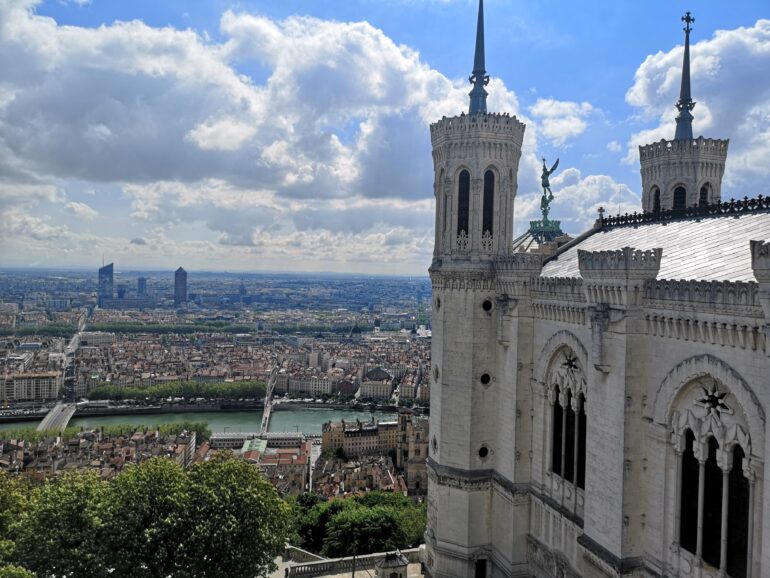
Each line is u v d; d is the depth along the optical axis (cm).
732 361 5041
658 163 11106
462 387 8769
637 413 6066
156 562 7656
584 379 6994
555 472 7794
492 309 8762
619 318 6103
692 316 5422
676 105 11338
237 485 8369
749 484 4931
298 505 16688
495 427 8806
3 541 7888
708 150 10738
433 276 9219
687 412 5572
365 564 10325
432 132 9244
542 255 8488
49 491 8106
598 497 6462
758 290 4641
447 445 8900
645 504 6075
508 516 8356
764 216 6519
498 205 8806
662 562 5844
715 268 5869
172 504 7919
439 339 9056
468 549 8756
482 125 8662
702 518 5422
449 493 8856
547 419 7856
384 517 13600
